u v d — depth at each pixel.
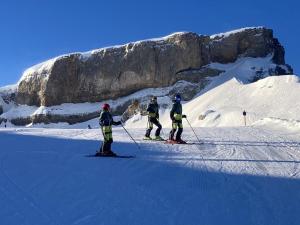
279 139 21.00
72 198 10.02
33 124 96.06
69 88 98.19
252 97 64.81
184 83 89.25
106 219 8.65
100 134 24.95
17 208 9.26
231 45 95.06
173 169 13.19
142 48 94.62
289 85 62.75
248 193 10.59
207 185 11.30
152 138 21.17
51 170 12.90
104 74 96.38
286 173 12.66
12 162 14.16
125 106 91.56
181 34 93.25
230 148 17.72
